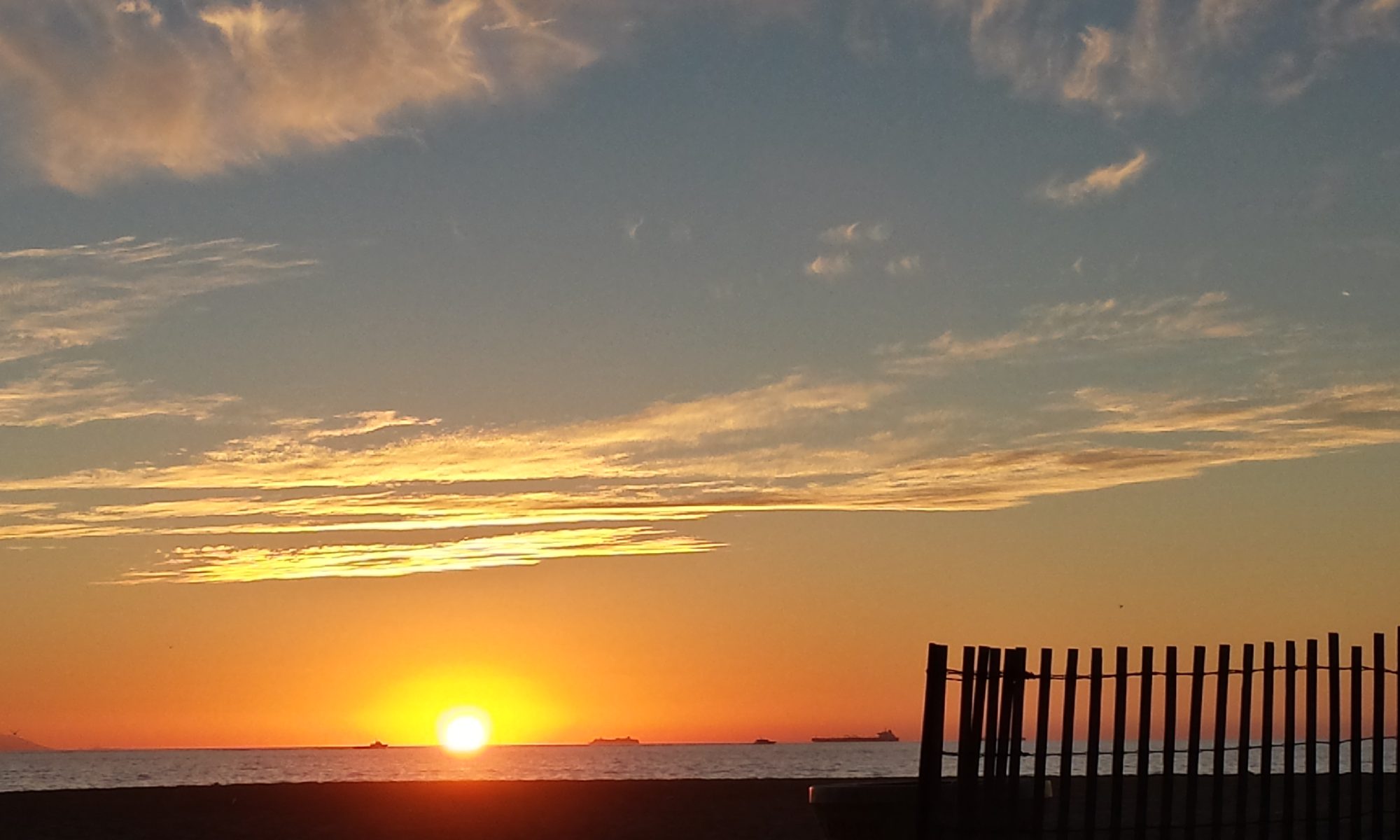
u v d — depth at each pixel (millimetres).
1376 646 13469
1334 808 13258
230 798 30844
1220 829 12836
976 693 12695
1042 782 12594
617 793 30938
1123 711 12648
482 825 24844
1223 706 12945
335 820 25891
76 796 31828
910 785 14266
